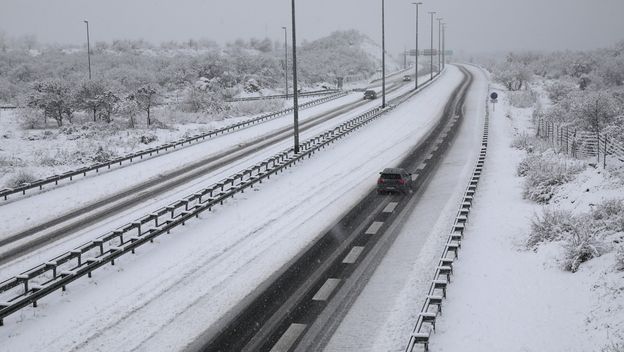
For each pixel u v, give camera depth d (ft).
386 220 83.30
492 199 91.97
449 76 390.63
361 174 114.52
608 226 65.16
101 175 115.96
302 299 56.29
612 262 55.31
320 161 128.16
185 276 62.54
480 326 48.73
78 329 50.57
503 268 61.77
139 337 49.03
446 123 185.57
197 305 55.26
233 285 60.03
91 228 81.10
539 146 133.28
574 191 85.10
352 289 58.65
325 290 58.44
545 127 159.02
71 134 167.43
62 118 200.44
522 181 101.60
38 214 88.63
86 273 61.00
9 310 50.96
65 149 144.56
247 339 48.29
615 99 188.85
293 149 132.46
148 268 65.05
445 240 73.10
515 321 49.14
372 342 47.44
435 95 271.90
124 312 53.83
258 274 63.00
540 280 57.31
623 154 111.55
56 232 79.51
